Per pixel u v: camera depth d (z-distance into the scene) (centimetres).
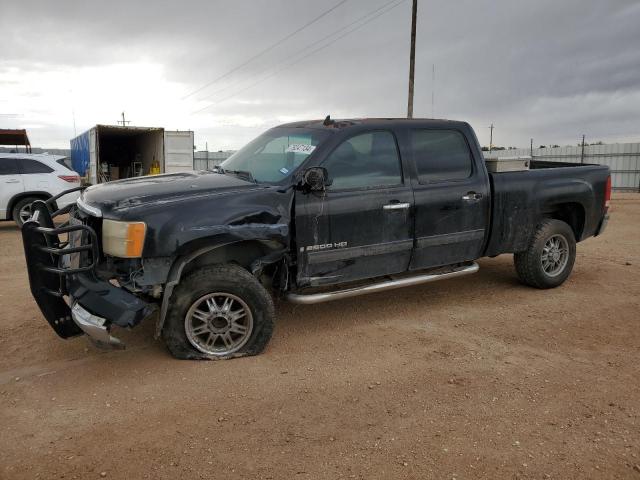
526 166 610
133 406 356
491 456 302
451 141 548
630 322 532
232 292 421
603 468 293
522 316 548
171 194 423
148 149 2019
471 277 705
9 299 599
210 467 290
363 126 497
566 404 363
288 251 452
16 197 1170
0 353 445
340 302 591
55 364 423
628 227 1237
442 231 532
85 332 395
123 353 443
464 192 543
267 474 285
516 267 637
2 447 309
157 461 296
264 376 401
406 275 539
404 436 321
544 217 639
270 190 443
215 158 3219
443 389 383
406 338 482
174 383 388
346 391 379
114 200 413
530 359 439
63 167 1230
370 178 492
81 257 418
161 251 392
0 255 873
